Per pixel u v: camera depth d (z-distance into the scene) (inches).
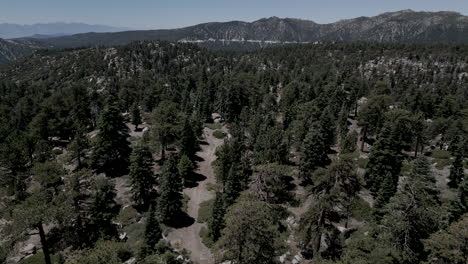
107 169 2465.6
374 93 4067.4
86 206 1572.3
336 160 1112.2
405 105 3880.4
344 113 3080.7
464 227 812.0
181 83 6387.8
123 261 1304.1
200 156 3009.4
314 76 6136.8
